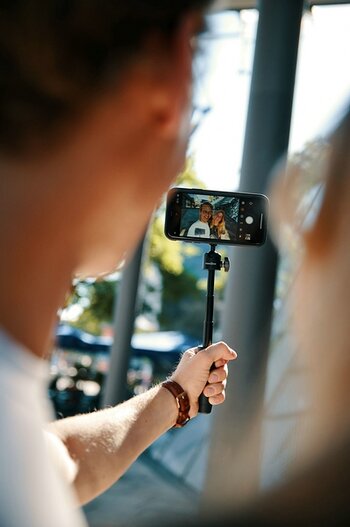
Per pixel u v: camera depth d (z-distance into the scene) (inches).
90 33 20.0
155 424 50.9
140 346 517.0
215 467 166.9
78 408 429.4
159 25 21.0
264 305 204.1
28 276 20.4
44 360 21.2
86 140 20.6
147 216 23.0
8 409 18.0
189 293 606.5
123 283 327.9
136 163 21.7
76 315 456.4
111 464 46.6
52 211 20.5
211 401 53.4
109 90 20.4
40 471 17.9
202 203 56.2
